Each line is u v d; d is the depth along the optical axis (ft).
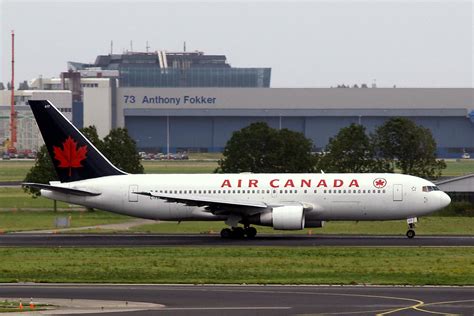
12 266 631.15
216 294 504.02
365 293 505.66
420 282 547.08
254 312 443.73
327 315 434.30
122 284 547.08
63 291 519.19
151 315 435.53
